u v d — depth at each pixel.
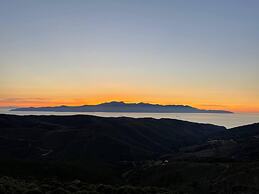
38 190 25.58
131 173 84.50
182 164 74.31
